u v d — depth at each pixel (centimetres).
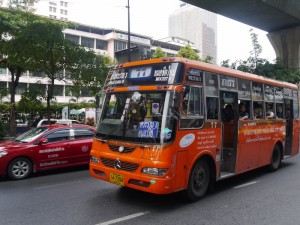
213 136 663
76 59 1396
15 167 868
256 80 846
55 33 1328
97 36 6425
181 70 586
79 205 610
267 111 903
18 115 2159
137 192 704
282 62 2400
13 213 565
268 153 906
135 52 1639
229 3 1875
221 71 701
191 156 602
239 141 758
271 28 2456
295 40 2409
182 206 601
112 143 613
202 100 636
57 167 948
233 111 758
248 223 513
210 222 516
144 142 565
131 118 601
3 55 1773
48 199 657
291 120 1065
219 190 723
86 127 1043
